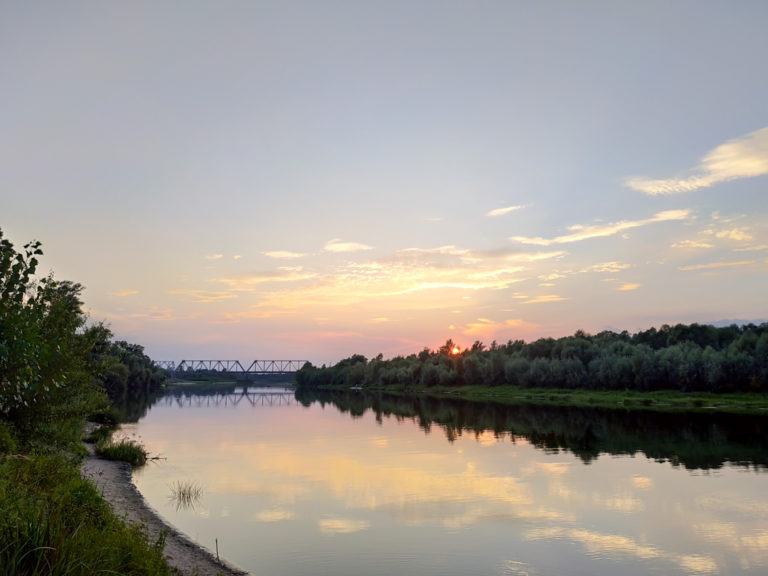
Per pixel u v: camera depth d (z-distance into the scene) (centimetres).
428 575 1744
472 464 3694
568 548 2008
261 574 1725
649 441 4738
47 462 1883
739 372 9294
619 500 2692
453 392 14825
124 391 11381
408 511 2484
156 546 1369
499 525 2278
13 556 921
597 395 10731
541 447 4472
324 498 2720
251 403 12138
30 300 1805
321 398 14788
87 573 984
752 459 3800
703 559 1912
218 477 3206
